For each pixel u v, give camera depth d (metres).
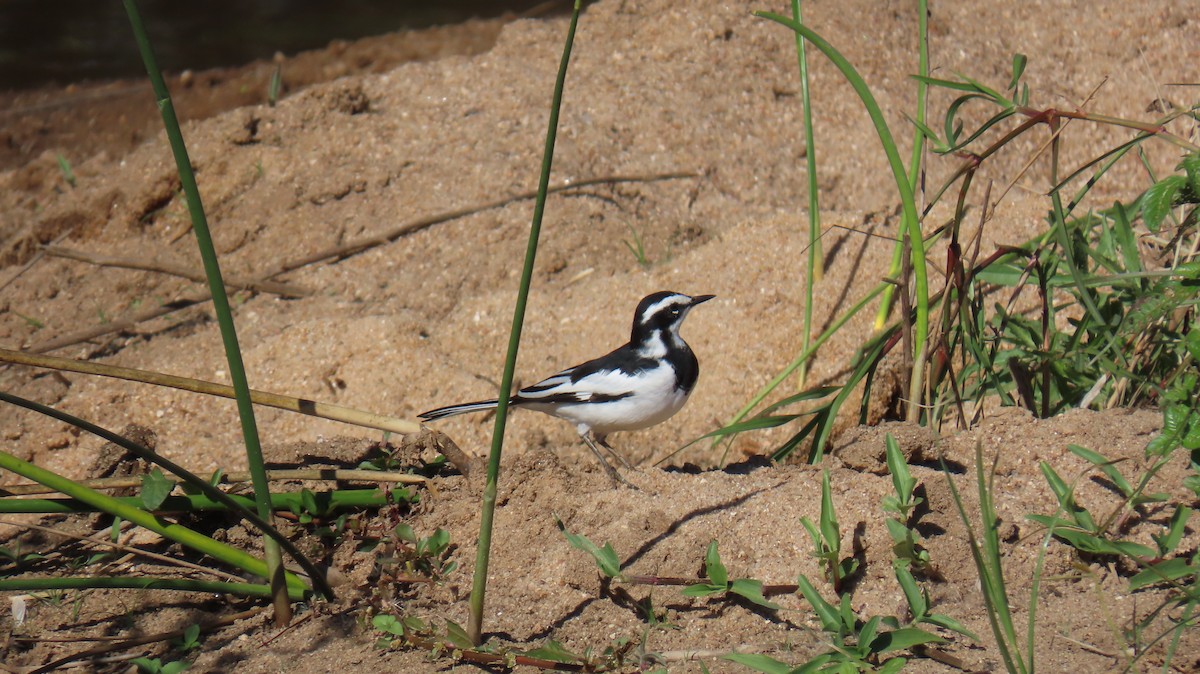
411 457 9.08
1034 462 8.36
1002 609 6.31
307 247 13.49
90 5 26.20
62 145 17.98
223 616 8.07
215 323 12.66
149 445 9.62
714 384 11.10
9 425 11.16
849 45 14.72
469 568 8.15
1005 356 9.17
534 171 13.77
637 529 7.97
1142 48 14.25
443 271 12.81
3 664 7.72
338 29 23.70
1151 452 7.22
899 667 6.55
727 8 15.32
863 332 11.01
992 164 13.46
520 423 11.16
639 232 13.01
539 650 7.06
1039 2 15.16
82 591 8.39
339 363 11.60
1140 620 7.01
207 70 20.97
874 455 8.38
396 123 14.66
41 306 13.27
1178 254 9.29
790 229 11.95
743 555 7.80
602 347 11.59
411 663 7.21
